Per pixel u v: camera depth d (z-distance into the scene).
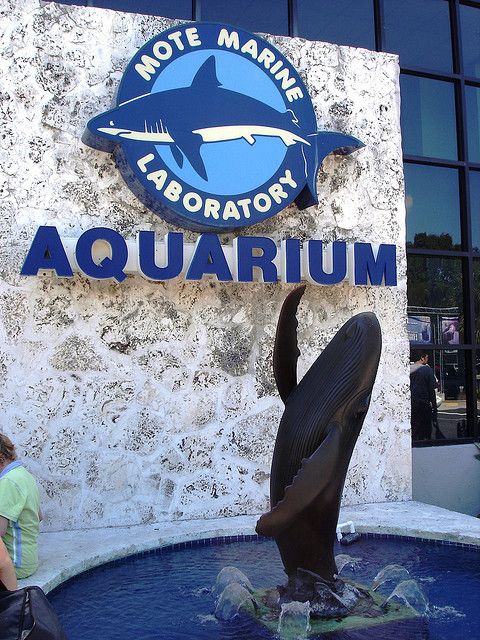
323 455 3.63
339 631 3.82
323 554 4.04
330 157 7.21
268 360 6.85
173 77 6.48
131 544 5.52
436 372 8.52
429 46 8.95
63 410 6.17
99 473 6.24
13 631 2.88
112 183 6.45
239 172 6.62
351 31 8.45
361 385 3.82
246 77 6.74
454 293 8.70
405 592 4.29
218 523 6.29
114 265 6.09
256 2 7.82
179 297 6.58
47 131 6.27
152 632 3.91
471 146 9.22
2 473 4.60
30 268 5.93
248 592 4.33
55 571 4.75
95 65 6.45
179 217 6.46
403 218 7.47
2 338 6.03
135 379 6.40
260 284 6.86
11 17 6.22
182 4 7.41
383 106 7.47
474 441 8.43
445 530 5.85
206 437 6.60
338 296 7.14
